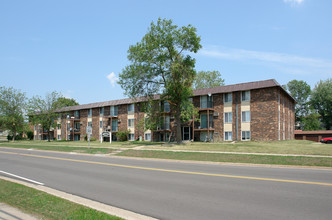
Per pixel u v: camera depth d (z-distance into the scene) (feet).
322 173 38.24
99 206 22.52
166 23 91.40
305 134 142.20
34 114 169.89
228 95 110.52
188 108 100.22
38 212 19.53
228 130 108.88
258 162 50.72
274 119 98.17
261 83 103.30
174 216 19.60
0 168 48.34
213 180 33.19
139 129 138.00
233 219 18.54
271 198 23.94
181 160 58.39
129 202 23.71
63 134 184.44
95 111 165.17
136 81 97.45
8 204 21.88
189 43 92.32
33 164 53.78
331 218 18.38
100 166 49.42
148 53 92.58
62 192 28.22
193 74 94.89
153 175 37.88
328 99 176.76
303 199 23.41
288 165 46.68
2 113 176.96
